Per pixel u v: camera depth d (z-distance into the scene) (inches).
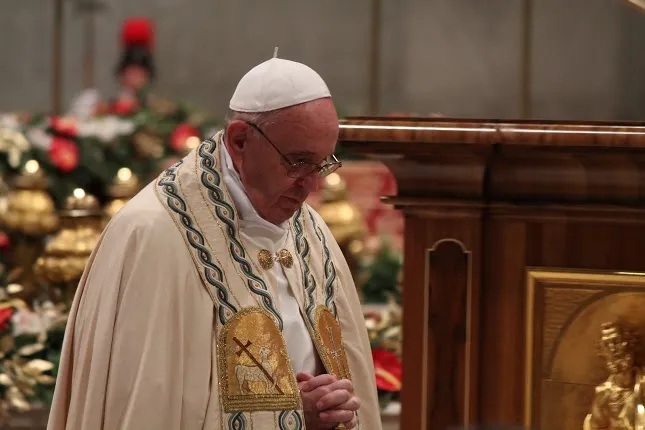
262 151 298.8
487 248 320.2
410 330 324.2
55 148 692.7
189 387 289.3
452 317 321.1
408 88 1368.1
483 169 313.0
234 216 305.7
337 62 1384.1
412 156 314.5
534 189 313.4
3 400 454.9
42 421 460.8
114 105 840.3
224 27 1400.1
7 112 1391.5
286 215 311.6
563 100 1336.1
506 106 1353.3
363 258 642.8
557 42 1333.7
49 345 479.8
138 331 286.5
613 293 308.7
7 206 593.0
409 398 324.8
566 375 313.7
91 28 1401.3
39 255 593.3
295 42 1393.9
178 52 1401.3
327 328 320.8
